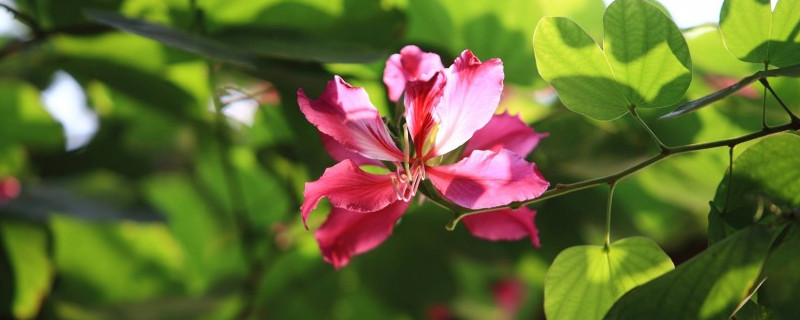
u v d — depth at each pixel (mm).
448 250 1360
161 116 1435
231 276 1452
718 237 1024
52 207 1351
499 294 1409
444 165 1033
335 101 1018
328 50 1220
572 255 1038
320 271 1398
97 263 1446
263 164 1360
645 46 1016
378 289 1377
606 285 1037
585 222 1362
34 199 1355
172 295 1412
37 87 1476
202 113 1355
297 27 1293
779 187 1021
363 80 1216
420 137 1027
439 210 1353
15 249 1385
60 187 1377
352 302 1406
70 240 1435
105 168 1432
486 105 1019
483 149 1066
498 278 1407
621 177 1036
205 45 1206
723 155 1274
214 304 1389
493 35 1306
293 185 1359
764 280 973
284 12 1284
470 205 1012
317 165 1296
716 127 1267
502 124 1070
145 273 1461
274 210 1413
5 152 1417
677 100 1026
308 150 1292
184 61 1320
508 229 1077
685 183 1326
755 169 1024
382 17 1290
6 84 1409
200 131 1386
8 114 1419
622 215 1374
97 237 1438
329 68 1232
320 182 1016
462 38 1312
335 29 1296
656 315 955
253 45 1230
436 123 1025
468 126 1023
